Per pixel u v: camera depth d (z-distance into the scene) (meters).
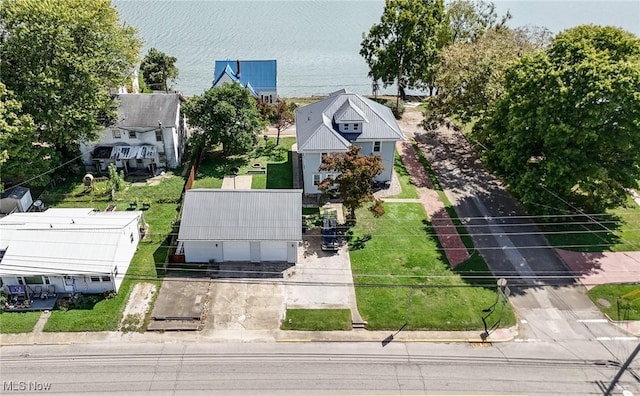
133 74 58.28
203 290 34.59
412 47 63.16
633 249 39.25
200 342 30.80
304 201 45.00
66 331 31.09
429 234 40.75
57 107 41.62
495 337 31.77
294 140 57.19
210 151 53.81
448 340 31.52
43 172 43.59
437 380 28.95
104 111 46.00
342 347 30.84
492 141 46.66
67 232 34.38
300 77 85.50
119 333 31.17
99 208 42.78
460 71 51.00
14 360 29.22
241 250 36.81
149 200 44.09
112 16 46.44
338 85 81.75
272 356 30.09
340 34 112.56
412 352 30.66
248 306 33.44
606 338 31.92
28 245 33.69
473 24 68.50
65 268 32.72
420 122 62.09
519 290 35.34
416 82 67.50
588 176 37.41
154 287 34.66
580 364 30.14
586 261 38.06
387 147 45.94
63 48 40.97
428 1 64.06
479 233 41.00
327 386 28.36
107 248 33.78
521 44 53.97
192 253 36.69
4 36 40.91
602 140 37.06
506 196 46.34
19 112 40.97
